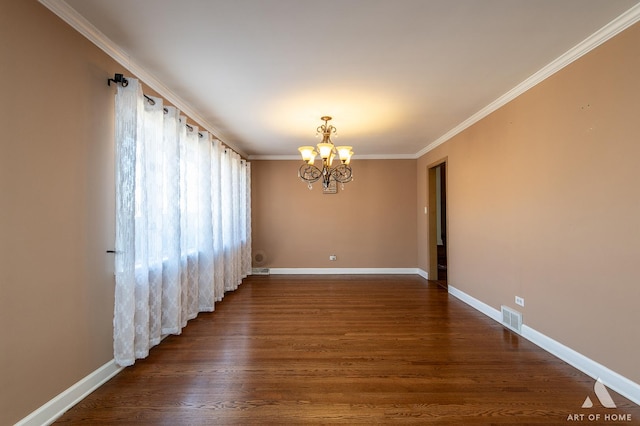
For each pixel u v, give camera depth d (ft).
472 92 10.92
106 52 7.80
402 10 6.54
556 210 9.09
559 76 8.89
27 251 5.81
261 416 6.40
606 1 6.32
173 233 10.46
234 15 6.68
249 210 20.63
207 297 13.34
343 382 7.71
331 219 21.97
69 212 6.77
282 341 10.26
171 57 8.46
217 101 11.59
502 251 11.78
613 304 7.36
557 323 9.07
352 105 12.03
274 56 8.41
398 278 20.39
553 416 6.38
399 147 19.69
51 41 6.30
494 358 8.96
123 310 8.00
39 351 6.03
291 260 22.00
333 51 8.16
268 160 22.02
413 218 21.89
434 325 11.72
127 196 8.01
